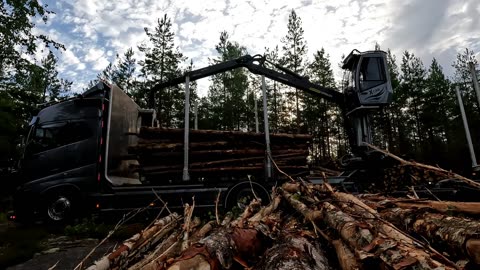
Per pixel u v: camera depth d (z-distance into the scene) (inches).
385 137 1348.4
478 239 73.2
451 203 121.2
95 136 286.0
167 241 144.1
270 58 1170.6
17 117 721.0
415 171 294.8
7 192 472.7
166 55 1117.1
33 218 280.2
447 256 83.8
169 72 1094.4
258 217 165.6
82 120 290.5
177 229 173.9
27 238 221.8
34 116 312.3
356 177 302.7
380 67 321.7
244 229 103.4
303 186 180.4
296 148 312.5
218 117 1182.3
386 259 65.1
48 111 301.1
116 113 302.2
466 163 662.5
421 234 100.1
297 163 308.5
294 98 1176.2
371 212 99.4
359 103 314.0
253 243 98.7
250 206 187.8
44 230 254.4
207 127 1138.0
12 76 760.3
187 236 129.7
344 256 84.7
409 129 1389.0
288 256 76.7
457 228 83.4
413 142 1374.3
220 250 79.5
